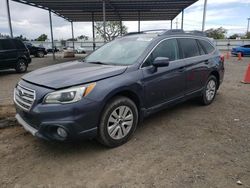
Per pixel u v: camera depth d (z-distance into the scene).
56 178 2.81
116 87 3.30
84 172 2.92
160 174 2.85
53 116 2.93
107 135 3.35
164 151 3.39
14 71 12.79
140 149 3.46
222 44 39.28
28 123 3.28
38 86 3.15
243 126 4.31
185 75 4.61
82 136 3.07
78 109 2.96
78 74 3.32
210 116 4.84
